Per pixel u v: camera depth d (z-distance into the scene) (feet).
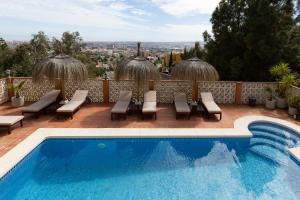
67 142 26.22
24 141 24.36
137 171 21.43
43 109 32.55
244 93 39.93
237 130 28.32
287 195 18.47
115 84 39.09
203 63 34.40
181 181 20.04
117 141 26.48
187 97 39.96
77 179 20.03
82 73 34.45
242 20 53.16
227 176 20.89
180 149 25.80
